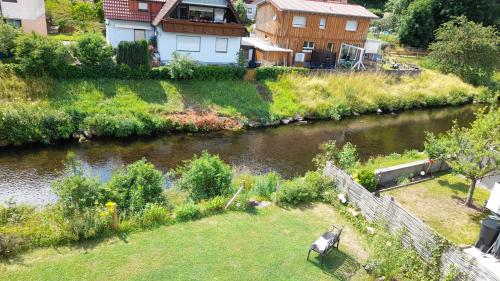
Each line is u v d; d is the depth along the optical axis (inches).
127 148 889.5
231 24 1259.8
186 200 613.0
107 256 450.6
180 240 496.1
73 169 613.9
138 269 432.5
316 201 648.4
